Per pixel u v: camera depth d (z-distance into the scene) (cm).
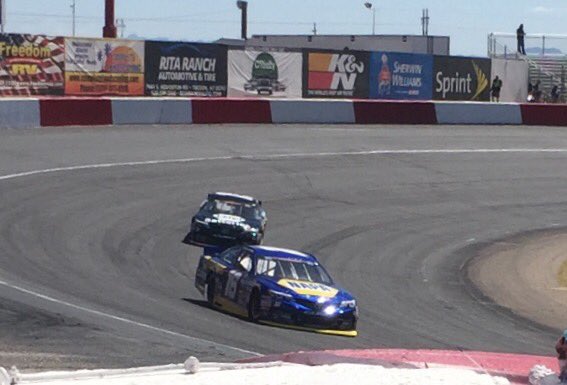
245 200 3272
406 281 2977
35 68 4600
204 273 2455
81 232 3077
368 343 2123
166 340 1819
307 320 2186
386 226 3628
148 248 3020
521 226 3841
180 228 3297
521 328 2503
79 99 4559
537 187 4447
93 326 1881
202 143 4506
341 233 3475
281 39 8588
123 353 1653
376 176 4309
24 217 3139
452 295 2850
